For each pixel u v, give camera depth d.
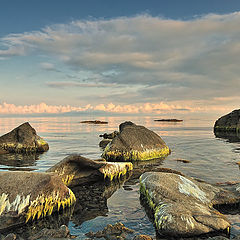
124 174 9.75
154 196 6.16
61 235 4.65
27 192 5.65
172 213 4.97
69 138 24.67
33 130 16.95
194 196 6.22
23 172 6.18
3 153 15.30
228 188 7.23
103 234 4.70
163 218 4.91
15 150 15.77
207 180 8.52
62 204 6.09
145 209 6.07
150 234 4.79
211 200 6.27
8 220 5.15
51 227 5.17
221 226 4.83
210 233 4.73
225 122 34.53
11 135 16.41
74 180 8.47
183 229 4.66
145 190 6.78
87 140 22.70
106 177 8.95
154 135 14.44
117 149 12.98
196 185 6.92
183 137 24.69
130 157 12.64
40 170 10.30
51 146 18.36
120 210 6.03
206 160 12.23
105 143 19.05
